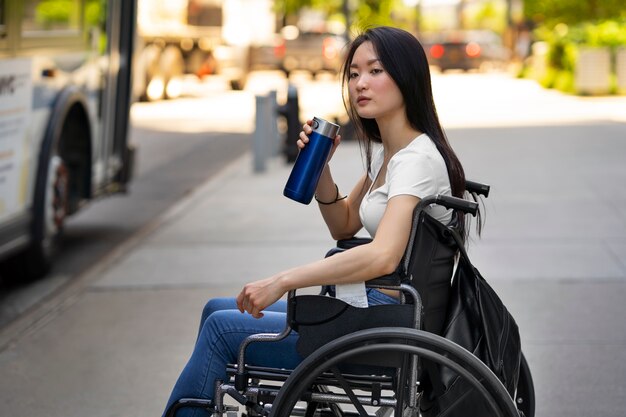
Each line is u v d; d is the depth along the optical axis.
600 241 9.88
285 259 9.54
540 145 17.12
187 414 4.21
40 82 8.59
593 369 6.38
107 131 10.61
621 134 18.42
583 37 27.86
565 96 27.20
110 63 10.58
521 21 41.00
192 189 14.32
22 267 8.88
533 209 11.53
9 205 8.00
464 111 23.58
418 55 4.18
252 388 4.11
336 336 3.97
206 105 26.67
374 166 4.50
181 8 27.66
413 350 3.81
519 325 7.29
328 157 4.25
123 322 7.66
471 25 67.00
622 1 29.06
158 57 26.92
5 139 7.82
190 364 4.23
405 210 3.98
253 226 11.15
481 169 14.58
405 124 4.23
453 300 4.17
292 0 34.62
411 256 3.99
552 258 9.24
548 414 5.67
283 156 17.45
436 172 4.08
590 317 7.47
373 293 4.17
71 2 9.42
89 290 8.64
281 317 4.24
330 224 4.70
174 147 18.78
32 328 7.60
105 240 10.91
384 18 21.47
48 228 9.00
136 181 15.08
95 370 6.59
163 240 10.55
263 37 35.50
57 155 9.38
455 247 4.16
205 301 8.20
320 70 35.47
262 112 15.30
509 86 31.70
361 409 3.92
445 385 3.92
